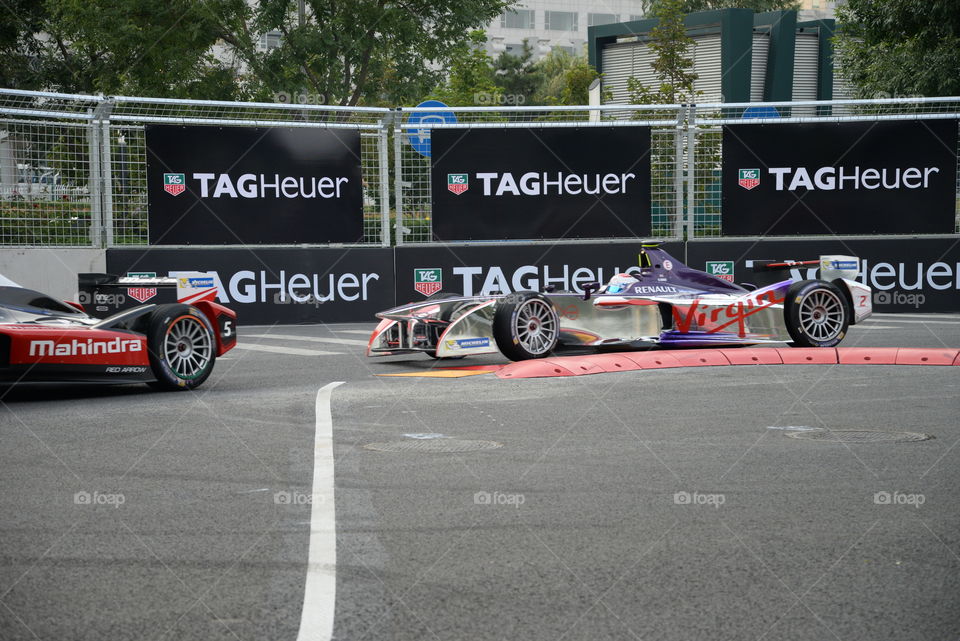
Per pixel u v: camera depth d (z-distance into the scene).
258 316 13.80
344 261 14.07
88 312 7.98
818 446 4.79
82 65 27.78
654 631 2.51
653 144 14.38
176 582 2.87
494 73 53.97
